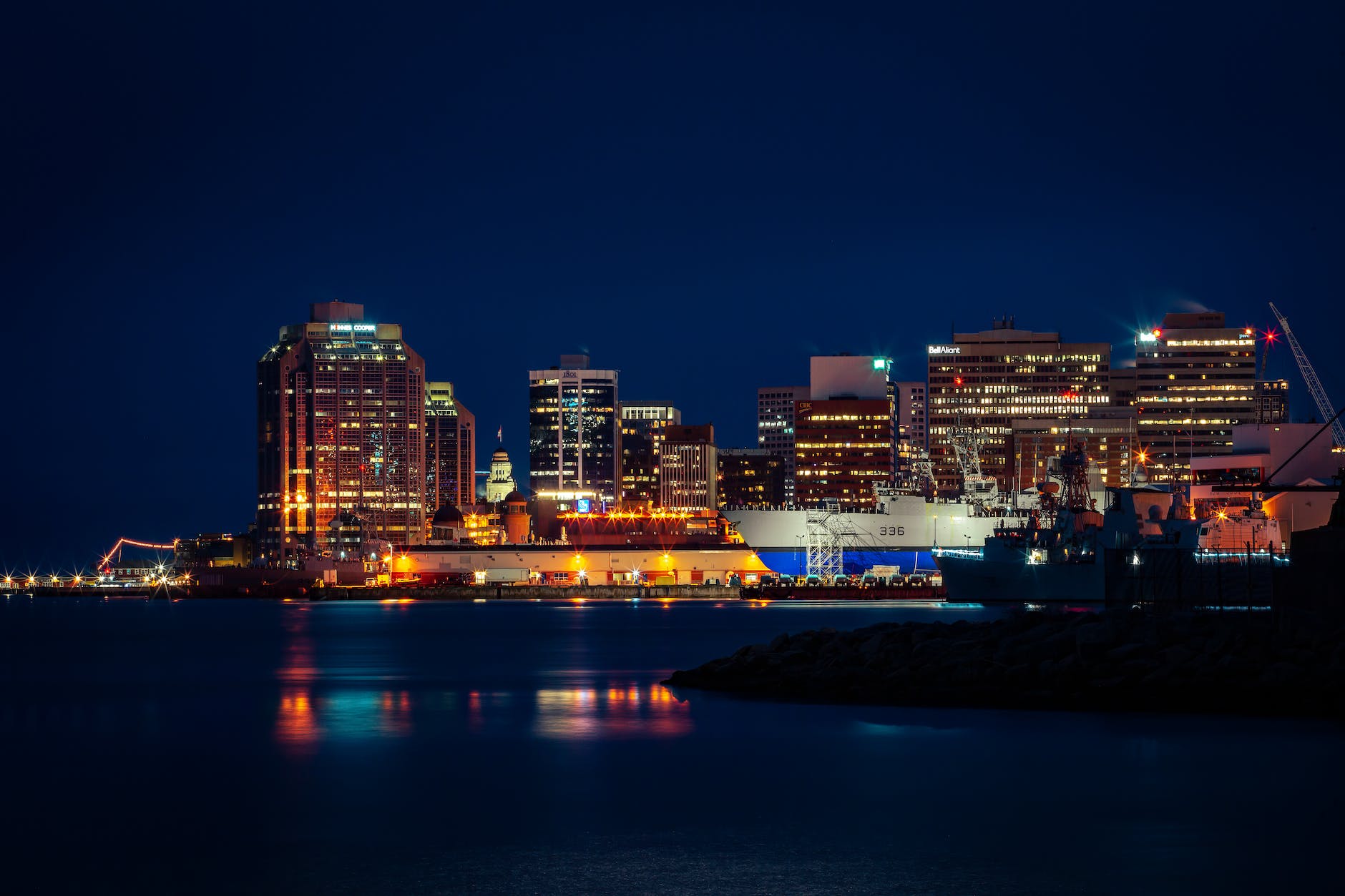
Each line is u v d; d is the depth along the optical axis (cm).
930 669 13675
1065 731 11206
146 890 6969
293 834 8106
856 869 7188
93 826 8375
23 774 10225
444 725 12769
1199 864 7206
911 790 9075
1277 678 12262
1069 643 13700
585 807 8731
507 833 8050
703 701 13912
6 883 7106
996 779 9381
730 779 9575
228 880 7112
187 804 8994
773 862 7338
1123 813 8338
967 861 7306
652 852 7562
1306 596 14288
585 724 12506
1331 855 7344
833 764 10000
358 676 18475
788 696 13825
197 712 14325
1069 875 7025
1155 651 13162
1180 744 10531
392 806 8856
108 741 12038
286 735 12256
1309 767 9631
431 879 7106
